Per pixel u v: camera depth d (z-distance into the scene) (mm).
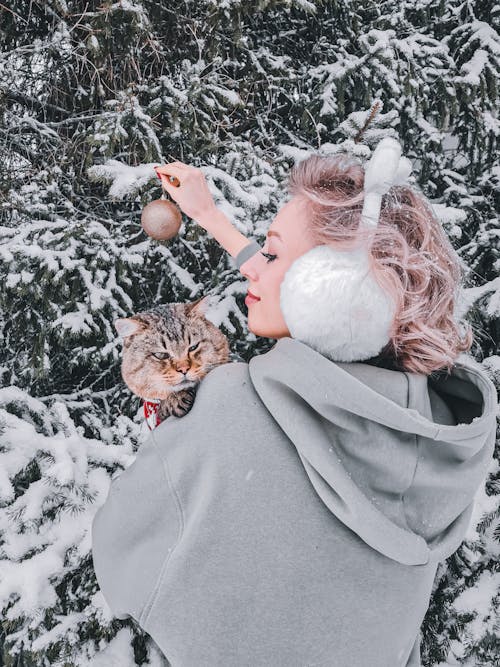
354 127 3729
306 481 1005
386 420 953
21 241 3410
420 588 1062
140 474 1102
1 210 3867
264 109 4578
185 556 990
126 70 3988
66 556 2459
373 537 957
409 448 1020
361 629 1011
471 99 4121
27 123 4086
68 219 3980
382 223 1073
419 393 1060
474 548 3221
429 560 1017
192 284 3838
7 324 4105
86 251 3449
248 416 1029
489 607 3250
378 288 999
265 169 3658
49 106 4270
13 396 3098
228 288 3697
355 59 4148
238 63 4309
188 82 3932
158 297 3977
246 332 3633
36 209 3693
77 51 3939
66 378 4238
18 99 4281
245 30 4625
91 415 3867
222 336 1866
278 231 1187
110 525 1145
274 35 4844
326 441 975
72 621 2531
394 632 1050
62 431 2906
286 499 993
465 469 1071
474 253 4074
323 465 955
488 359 3564
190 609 987
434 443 1064
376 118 3723
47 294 3385
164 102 3695
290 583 980
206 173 3324
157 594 1011
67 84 4293
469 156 4578
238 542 983
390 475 1001
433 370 1162
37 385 4016
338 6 4496
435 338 1062
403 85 4027
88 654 2615
